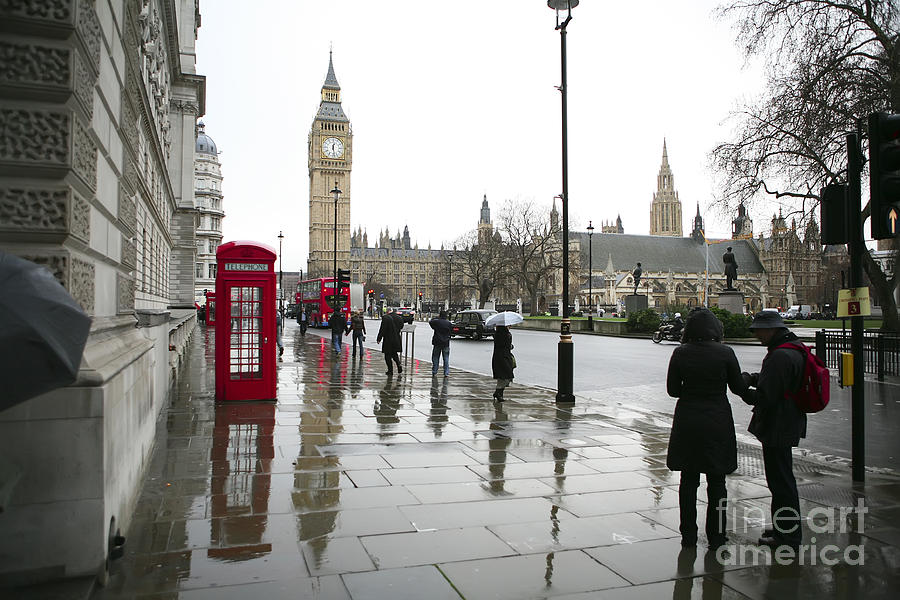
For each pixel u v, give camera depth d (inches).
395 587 150.0
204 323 2381.9
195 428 344.8
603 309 3516.2
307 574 156.3
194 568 159.0
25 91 150.4
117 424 171.6
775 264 4704.7
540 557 171.3
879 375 644.7
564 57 449.4
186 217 1552.7
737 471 272.2
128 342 219.9
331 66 6225.4
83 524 146.9
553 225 3100.4
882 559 175.3
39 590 140.4
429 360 861.8
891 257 1170.6
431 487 235.9
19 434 142.9
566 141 456.8
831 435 370.9
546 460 282.5
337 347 904.9
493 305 3154.5
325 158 6127.0
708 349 185.2
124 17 232.8
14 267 102.5
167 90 1036.5
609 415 407.8
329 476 249.1
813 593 153.5
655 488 240.5
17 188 151.9
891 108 785.6
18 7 147.2
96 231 190.4
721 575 162.9
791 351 183.0
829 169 914.7
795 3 861.8
